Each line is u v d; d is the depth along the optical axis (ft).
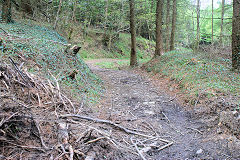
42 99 13.58
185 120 16.44
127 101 21.26
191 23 108.88
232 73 23.24
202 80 22.22
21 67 15.96
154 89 27.22
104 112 16.84
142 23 110.52
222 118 13.96
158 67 37.17
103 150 10.36
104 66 56.29
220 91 17.94
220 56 36.65
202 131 14.06
